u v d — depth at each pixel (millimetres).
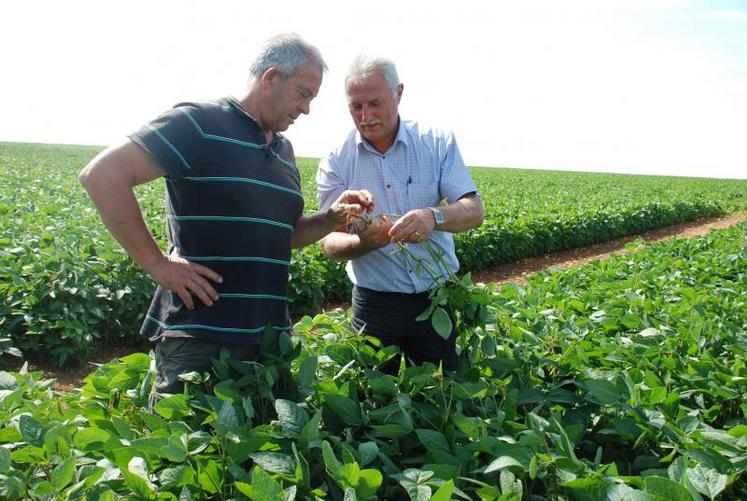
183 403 2223
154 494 1812
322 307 8781
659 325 3842
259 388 2348
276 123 2568
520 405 2746
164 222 9320
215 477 1895
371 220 2971
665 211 20031
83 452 2049
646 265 6672
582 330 3580
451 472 1950
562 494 1950
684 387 2959
